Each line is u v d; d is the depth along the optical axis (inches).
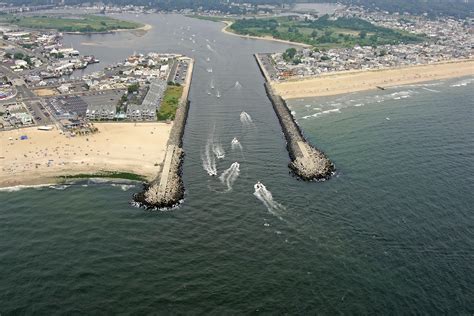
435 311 5403.5
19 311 5388.8
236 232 6909.5
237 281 5890.8
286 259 6304.1
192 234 6875.0
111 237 6776.6
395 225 7027.6
